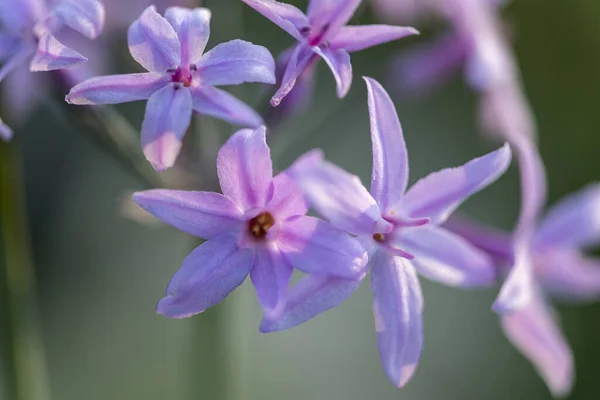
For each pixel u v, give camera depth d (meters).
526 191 0.27
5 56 0.26
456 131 0.36
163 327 0.35
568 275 0.29
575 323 0.35
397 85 0.30
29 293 0.28
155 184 0.27
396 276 0.25
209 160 0.27
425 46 0.30
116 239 0.35
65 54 0.25
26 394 0.28
